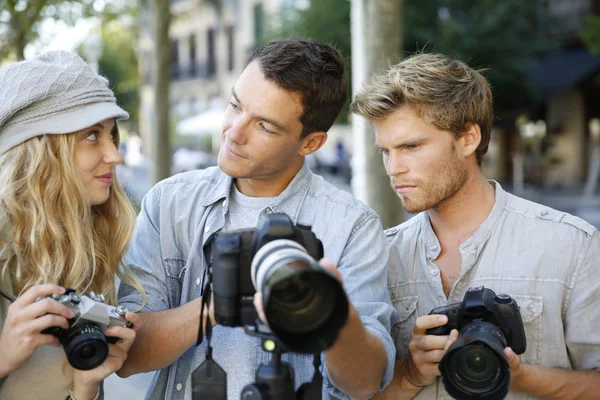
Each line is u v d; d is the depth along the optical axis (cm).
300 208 191
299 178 193
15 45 760
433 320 173
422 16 1536
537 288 190
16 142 161
